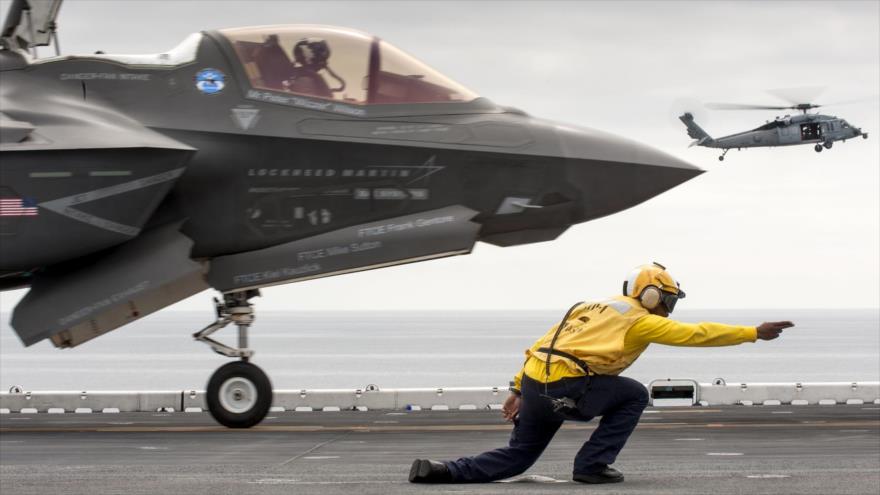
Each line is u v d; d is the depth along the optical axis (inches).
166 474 406.6
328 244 596.1
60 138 554.9
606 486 359.3
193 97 593.6
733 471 402.9
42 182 546.3
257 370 591.5
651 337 352.8
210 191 591.5
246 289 600.4
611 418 366.6
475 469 369.1
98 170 551.8
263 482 375.2
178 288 592.4
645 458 462.0
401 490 352.2
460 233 591.2
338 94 601.0
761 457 464.1
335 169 593.3
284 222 596.1
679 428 596.1
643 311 356.8
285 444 543.8
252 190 594.2
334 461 466.6
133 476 397.1
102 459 482.9
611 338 353.4
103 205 553.3
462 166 595.8
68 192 548.7
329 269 596.1
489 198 598.5
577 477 367.9
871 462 435.8
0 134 548.1
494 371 5703.7
